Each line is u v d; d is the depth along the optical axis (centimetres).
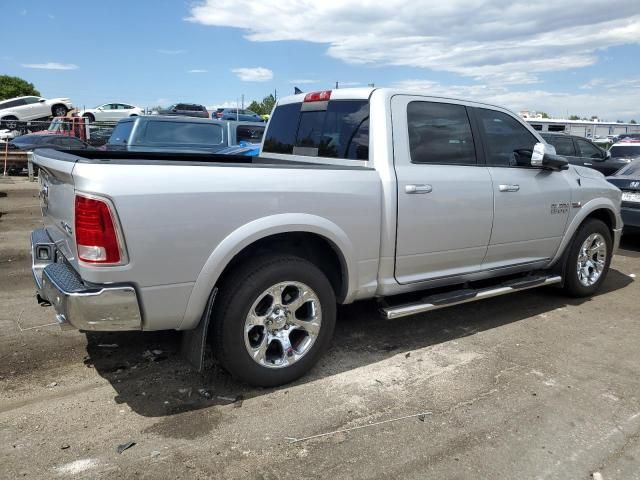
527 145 486
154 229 291
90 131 2398
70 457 276
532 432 307
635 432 309
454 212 417
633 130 3694
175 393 345
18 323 458
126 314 292
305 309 365
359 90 409
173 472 267
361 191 366
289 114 490
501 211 452
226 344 328
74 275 312
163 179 294
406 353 414
